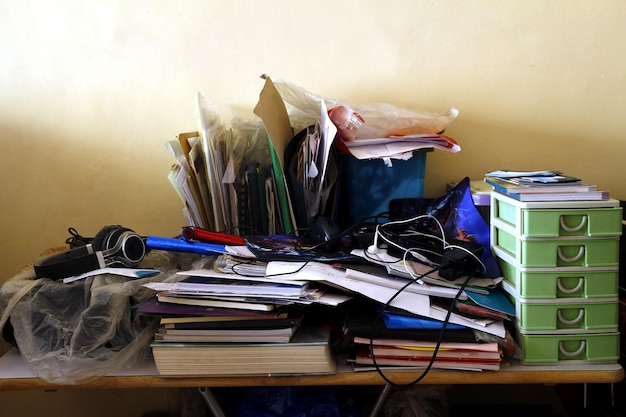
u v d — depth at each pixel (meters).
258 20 1.38
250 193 1.24
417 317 1.02
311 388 1.26
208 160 1.21
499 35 1.37
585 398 1.16
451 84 1.39
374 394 1.30
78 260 1.13
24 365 1.11
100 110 1.42
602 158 1.41
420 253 1.10
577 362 1.04
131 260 1.17
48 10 1.39
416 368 1.04
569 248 1.00
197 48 1.40
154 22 1.39
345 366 1.07
